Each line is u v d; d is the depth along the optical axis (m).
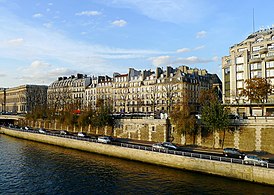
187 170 39.81
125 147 49.53
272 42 75.94
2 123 130.38
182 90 101.00
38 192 33.38
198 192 31.50
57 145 67.38
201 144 54.09
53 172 41.81
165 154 42.88
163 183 35.03
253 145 47.22
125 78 116.88
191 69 118.62
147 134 63.34
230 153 41.56
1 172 42.03
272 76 73.19
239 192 30.95
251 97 61.44
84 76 145.75
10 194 32.72
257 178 32.91
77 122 84.62
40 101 155.88
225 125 48.91
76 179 38.12
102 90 126.62
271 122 45.44
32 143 72.50
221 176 36.06
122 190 33.22
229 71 84.75
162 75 108.19
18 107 178.75
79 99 126.75
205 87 114.06
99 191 33.28
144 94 109.62
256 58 75.69
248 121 48.09
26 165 46.31
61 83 153.25
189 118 55.66
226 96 85.75
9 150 60.97
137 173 39.94
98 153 55.16
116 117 74.00
